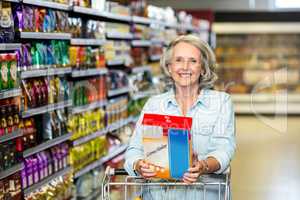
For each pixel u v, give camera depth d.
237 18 15.46
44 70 4.57
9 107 3.86
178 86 3.09
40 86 4.57
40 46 4.55
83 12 5.45
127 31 7.43
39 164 4.50
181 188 2.97
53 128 4.80
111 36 6.64
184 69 3.04
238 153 9.82
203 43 3.09
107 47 6.55
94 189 6.02
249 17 15.43
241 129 12.88
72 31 5.36
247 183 7.54
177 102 3.10
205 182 2.81
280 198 6.77
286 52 16.05
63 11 5.21
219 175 2.94
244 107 15.65
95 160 5.96
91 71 5.79
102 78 6.31
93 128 5.90
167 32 10.19
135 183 2.82
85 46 5.78
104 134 6.27
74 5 5.31
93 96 5.97
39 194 4.40
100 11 5.97
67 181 5.06
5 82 3.78
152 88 8.08
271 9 16.17
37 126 4.70
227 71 16.16
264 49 16.16
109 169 2.94
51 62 4.75
